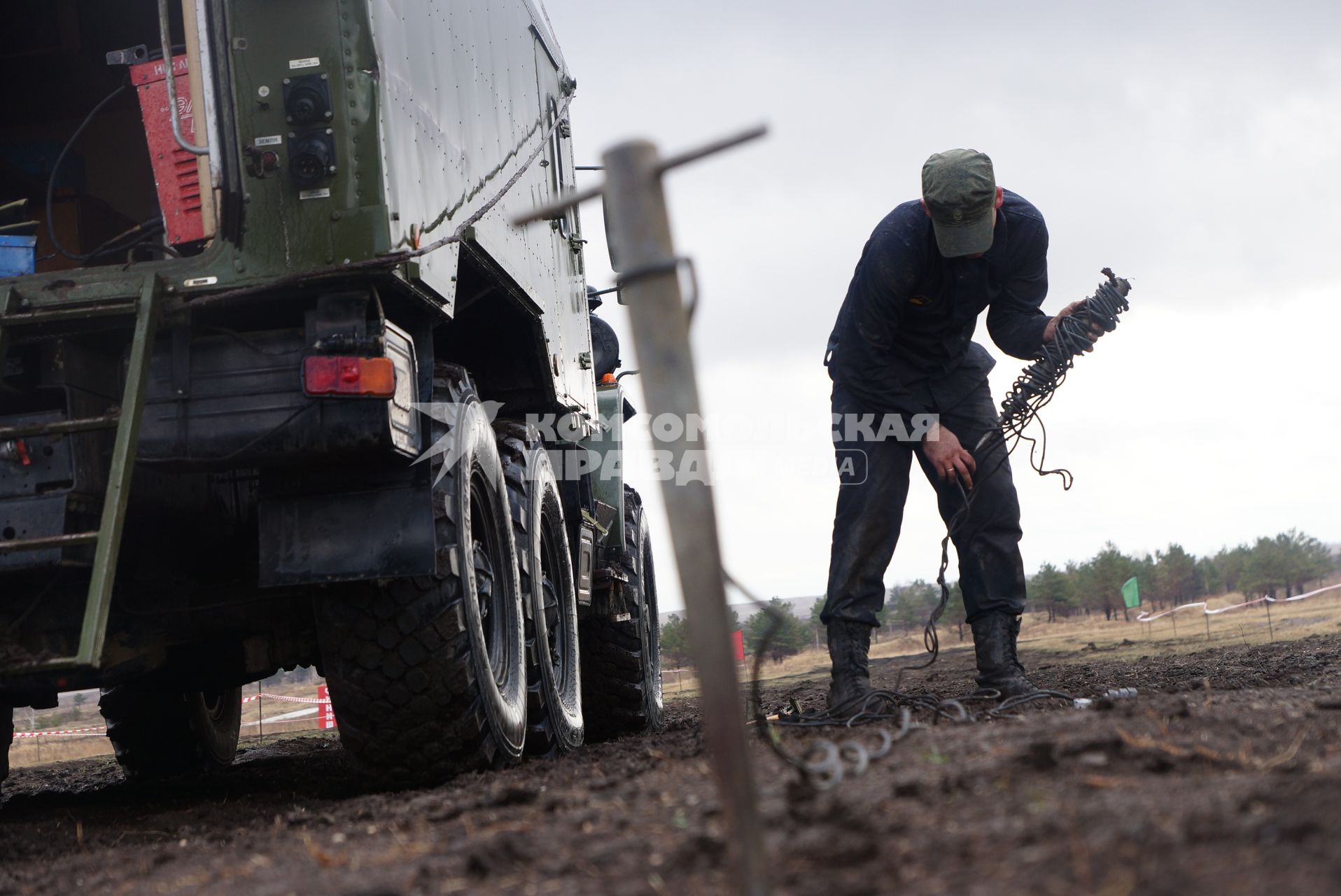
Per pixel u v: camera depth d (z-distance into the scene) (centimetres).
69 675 412
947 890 172
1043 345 511
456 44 479
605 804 269
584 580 644
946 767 257
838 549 506
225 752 706
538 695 499
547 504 562
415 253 374
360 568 386
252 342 378
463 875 216
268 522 392
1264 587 5050
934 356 521
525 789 309
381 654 402
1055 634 3672
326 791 489
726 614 169
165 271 377
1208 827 184
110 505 346
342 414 371
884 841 200
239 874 258
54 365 384
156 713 655
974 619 520
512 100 567
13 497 374
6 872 317
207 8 374
